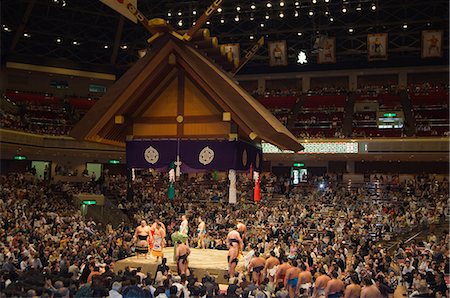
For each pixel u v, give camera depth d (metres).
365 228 22.44
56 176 33.19
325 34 39.44
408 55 41.28
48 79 40.69
